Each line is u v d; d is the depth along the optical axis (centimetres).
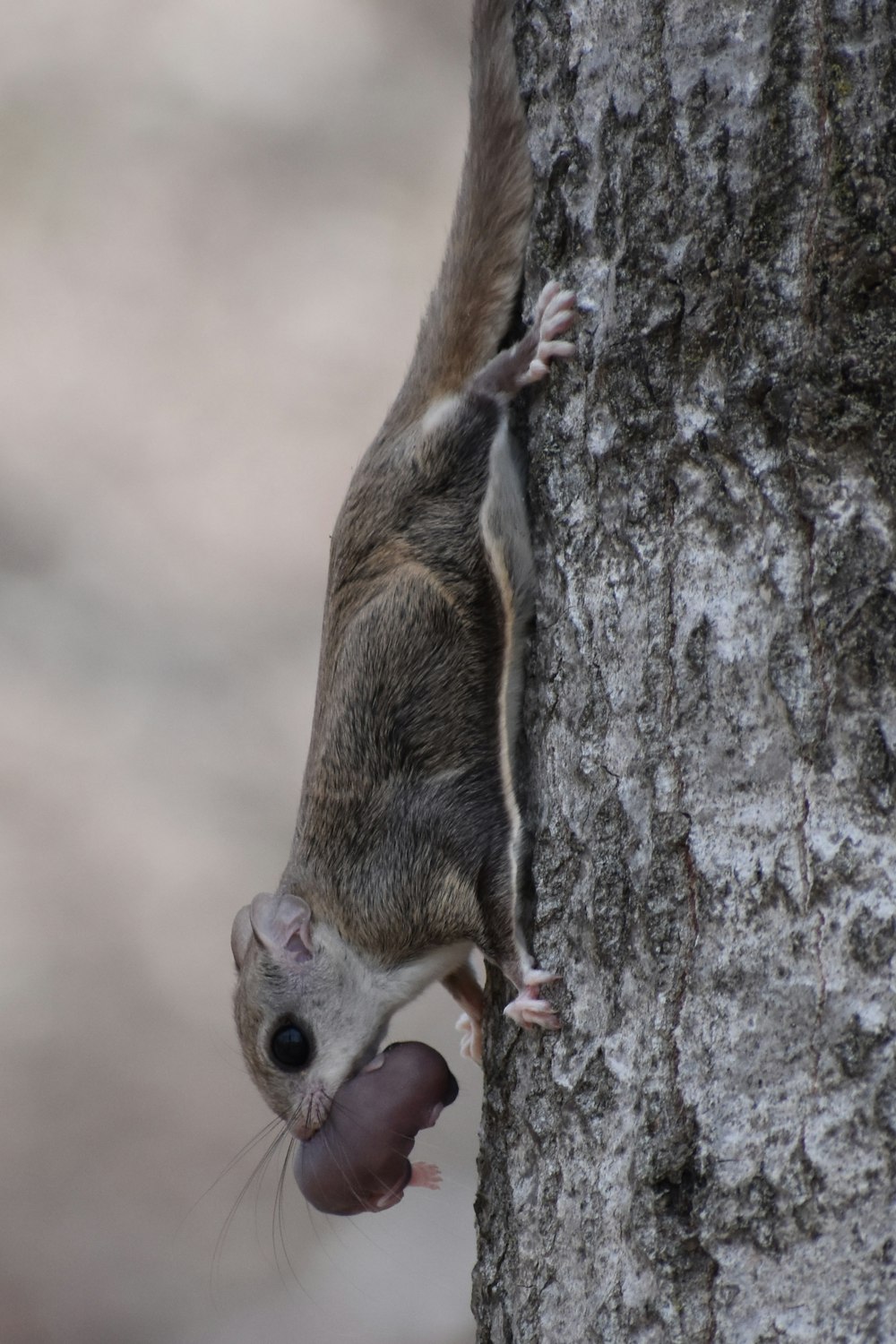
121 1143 1525
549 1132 623
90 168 2583
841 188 509
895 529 510
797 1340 518
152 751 1989
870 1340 504
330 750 749
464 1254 1362
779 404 530
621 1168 580
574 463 624
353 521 757
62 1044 1627
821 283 515
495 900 684
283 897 779
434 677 712
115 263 2489
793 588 529
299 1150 775
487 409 688
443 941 739
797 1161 520
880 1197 505
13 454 2292
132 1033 1650
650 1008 571
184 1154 1522
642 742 581
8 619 2103
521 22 669
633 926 584
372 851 741
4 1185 1479
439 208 2561
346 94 2708
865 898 511
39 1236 1429
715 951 548
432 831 716
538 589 654
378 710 727
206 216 2538
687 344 562
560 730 631
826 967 517
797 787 527
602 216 607
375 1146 728
